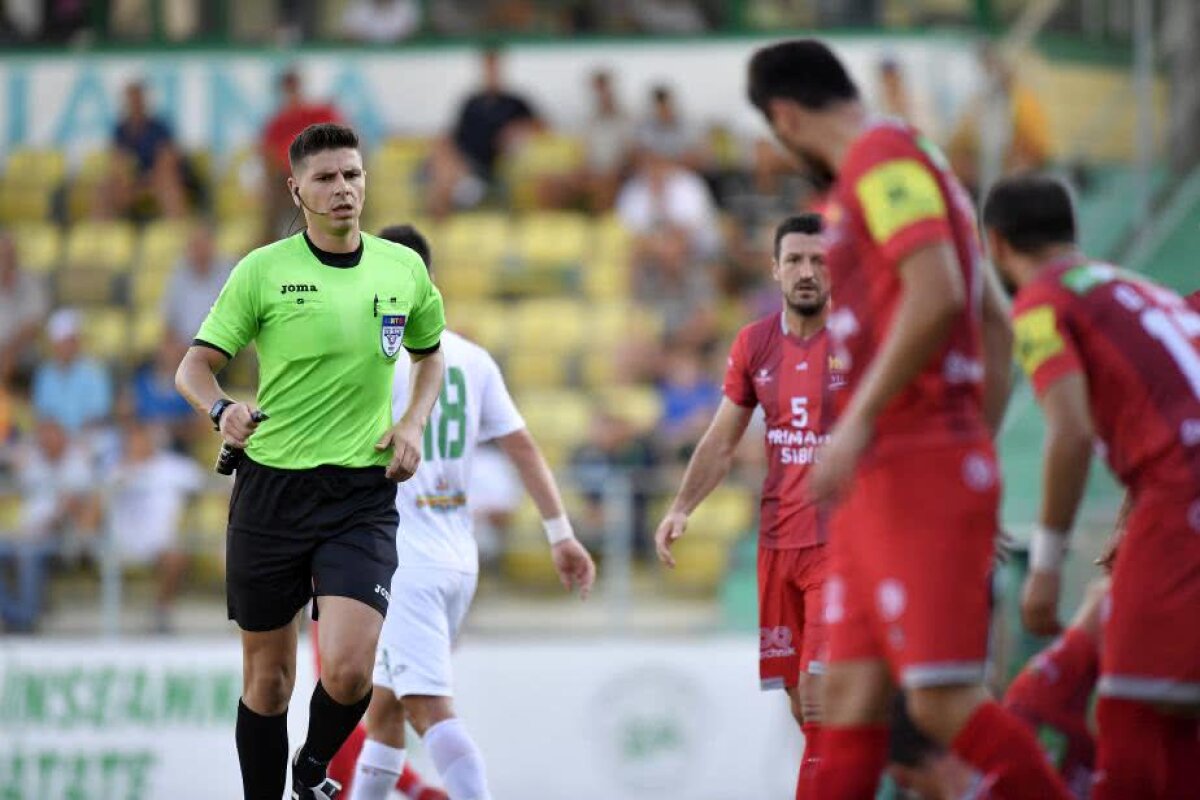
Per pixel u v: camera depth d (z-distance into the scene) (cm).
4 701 3547
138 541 3856
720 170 5291
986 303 1675
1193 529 1628
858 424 1434
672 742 3500
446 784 2258
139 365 4597
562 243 5066
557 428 4531
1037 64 4406
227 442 1917
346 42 5662
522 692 3525
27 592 3750
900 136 1489
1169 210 4097
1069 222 1705
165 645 3541
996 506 1502
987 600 1496
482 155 5306
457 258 5041
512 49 5650
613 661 3525
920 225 1441
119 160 5391
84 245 5194
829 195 1630
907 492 1488
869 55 5406
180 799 3494
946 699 1497
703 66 5594
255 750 2002
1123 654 1645
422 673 2272
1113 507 3006
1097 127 4328
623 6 5747
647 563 4088
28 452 4144
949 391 1494
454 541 2325
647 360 4622
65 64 5672
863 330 1517
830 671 1577
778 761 3475
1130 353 1650
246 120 5628
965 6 5531
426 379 2044
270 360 1942
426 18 5769
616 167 5262
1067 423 1617
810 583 2169
